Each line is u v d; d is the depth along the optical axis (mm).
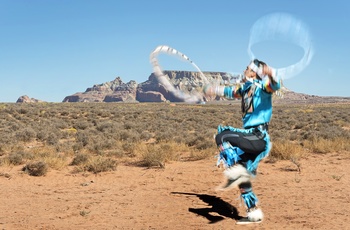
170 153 13531
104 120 42875
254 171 5520
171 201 7336
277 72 4922
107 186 9086
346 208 6559
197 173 10273
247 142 5176
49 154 14656
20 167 12133
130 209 6855
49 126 33312
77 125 34625
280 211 6434
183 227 5723
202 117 50875
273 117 50062
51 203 7434
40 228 5863
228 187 5078
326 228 5512
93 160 11688
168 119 47000
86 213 6602
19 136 23484
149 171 11000
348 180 9023
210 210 6629
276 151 12734
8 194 8305
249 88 5262
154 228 5734
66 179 10203
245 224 5738
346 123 38625
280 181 8969
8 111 48219
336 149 14484
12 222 6180
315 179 9180
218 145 5363
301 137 22234
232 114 60812
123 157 14492
